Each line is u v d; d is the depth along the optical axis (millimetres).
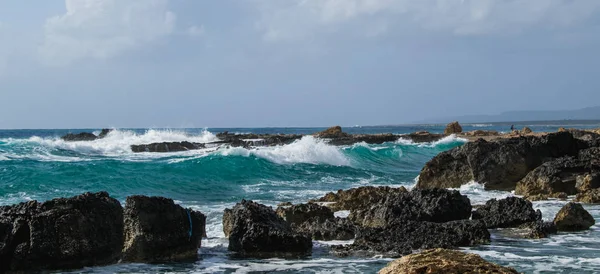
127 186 24609
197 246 12031
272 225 12109
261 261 11359
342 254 11828
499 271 6191
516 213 15039
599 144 25328
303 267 10797
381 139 59156
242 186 26453
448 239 12680
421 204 15039
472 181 24234
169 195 23141
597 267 10656
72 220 10250
